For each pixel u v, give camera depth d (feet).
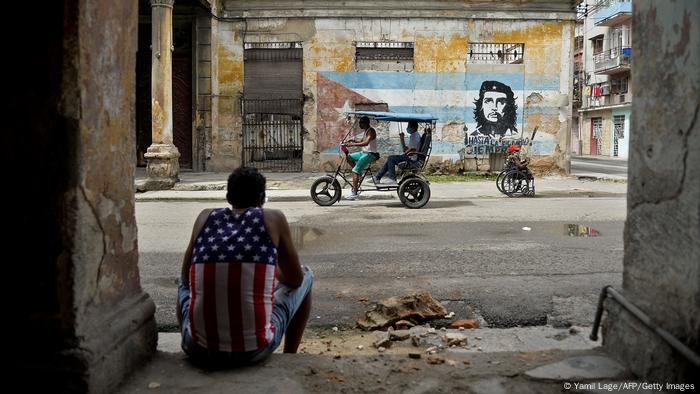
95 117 8.93
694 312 8.14
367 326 14.24
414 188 38.24
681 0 8.57
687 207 8.39
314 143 62.34
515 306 15.48
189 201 44.16
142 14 63.87
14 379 8.43
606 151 153.28
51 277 8.41
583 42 164.76
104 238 9.34
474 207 38.63
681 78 8.59
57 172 8.36
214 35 61.87
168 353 10.85
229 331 9.62
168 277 19.21
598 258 21.38
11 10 8.34
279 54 62.28
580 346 12.23
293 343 11.69
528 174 45.47
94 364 8.51
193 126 62.85
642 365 9.39
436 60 61.72
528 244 24.48
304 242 25.53
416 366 10.25
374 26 61.41
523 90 62.18
